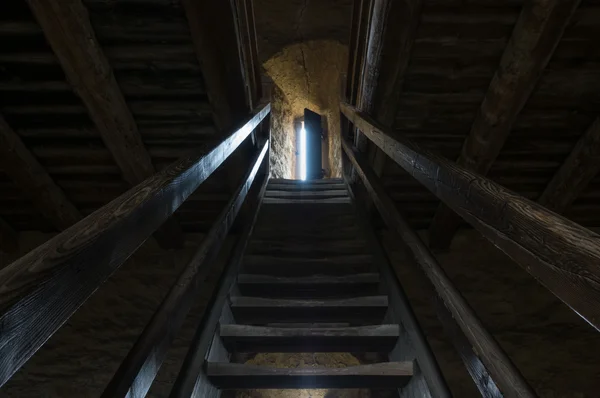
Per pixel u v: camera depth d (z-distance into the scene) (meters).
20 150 3.21
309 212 4.35
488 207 1.11
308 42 7.77
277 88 9.08
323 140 10.52
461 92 3.02
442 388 1.62
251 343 2.25
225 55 2.82
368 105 3.26
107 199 3.86
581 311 0.74
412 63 2.86
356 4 3.49
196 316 4.07
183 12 2.58
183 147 3.45
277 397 5.38
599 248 0.70
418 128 3.31
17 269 0.66
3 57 2.65
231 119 3.27
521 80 2.71
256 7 7.25
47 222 4.19
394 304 2.35
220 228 2.34
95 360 3.86
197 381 1.77
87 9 2.52
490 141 3.13
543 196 3.74
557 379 3.79
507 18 2.57
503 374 1.24
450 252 4.38
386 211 2.64
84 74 2.69
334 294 2.84
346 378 1.95
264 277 2.78
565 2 2.31
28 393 3.70
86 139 3.26
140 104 3.11
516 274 4.25
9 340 0.60
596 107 3.00
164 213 1.26
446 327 1.75
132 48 2.76
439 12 2.56
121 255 0.98
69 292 0.76
